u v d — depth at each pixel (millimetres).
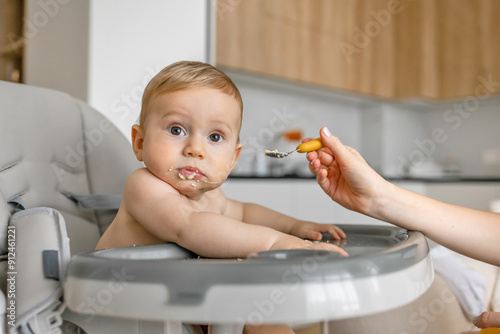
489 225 668
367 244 646
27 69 1512
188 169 618
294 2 2355
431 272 499
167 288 373
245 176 1850
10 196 716
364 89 2781
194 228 544
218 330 455
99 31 1291
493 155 3109
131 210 625
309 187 2072
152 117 643
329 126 3068
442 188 2506
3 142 729
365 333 870
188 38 1506
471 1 2881
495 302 1058
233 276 372
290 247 505
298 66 2379
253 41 2158
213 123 631
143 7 1396
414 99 2998
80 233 822
